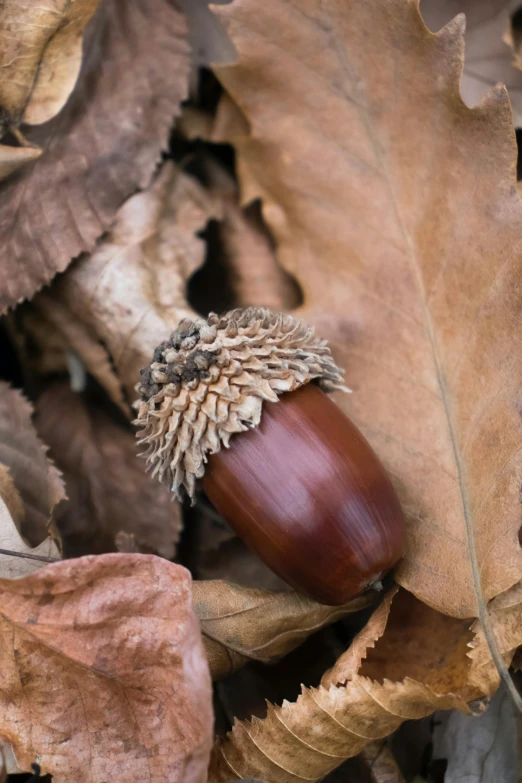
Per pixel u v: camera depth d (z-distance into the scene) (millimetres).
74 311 196
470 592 172
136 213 195
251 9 191
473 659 169
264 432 169
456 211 183
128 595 167
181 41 198
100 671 167
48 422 201
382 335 187
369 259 190
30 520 187
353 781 176
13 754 169
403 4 182
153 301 192
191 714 163
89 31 193
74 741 168
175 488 173
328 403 174
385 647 176
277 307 203
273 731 168
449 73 182
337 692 167
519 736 174
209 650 176
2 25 182
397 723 169
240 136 201
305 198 196
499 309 178
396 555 171
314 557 168
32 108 189
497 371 177
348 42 189
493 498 174
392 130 188
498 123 179
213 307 206
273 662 179
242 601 177
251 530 170
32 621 168
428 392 182
